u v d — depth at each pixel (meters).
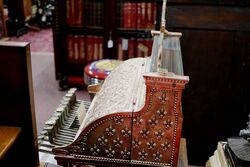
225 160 1.77
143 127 1.52
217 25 2.52
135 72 1.87
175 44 1.60
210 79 2.70
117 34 4.22
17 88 1.63
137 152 1.57
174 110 1.49
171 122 1.51
